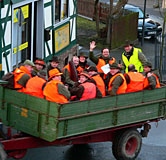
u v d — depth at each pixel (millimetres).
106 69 8664
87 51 18719
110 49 19766
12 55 11305
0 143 6957
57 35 14766
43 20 13297
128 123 8258
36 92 7641
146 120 8641
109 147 9586
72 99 7906
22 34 12234
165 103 8930
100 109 7660
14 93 7656
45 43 13727
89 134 7672
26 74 7828
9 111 7793
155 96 8656
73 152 9164
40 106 7215
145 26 22094
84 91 7703
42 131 7219
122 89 8102
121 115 8078
